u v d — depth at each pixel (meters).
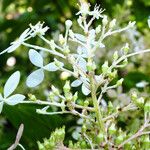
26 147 0.34
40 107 0.34
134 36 0.56
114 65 0.24
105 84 0.24
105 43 0.52
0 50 0.67
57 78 0.53
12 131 0.37
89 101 0.26
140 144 0.24
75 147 0.24
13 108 0.32
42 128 0.33
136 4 0.62
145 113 0.24
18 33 0.58
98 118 0.24
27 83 0.25
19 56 0.68
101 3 0.58
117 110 0.24
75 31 0.43
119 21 0.57
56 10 0.64
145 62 0.56
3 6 0.67
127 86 0.48
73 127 0.36
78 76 0.24
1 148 0.36
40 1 0.63
